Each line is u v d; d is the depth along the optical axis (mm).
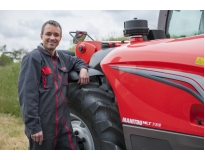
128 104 2383
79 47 3973
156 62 2266
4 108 5715
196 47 2176
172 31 3520
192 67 2104
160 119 2225
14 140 4312
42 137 2469
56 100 2531
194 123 2100
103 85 2898
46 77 2529
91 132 2713
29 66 2479
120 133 2598
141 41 2670
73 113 2873
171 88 2176
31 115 2424
